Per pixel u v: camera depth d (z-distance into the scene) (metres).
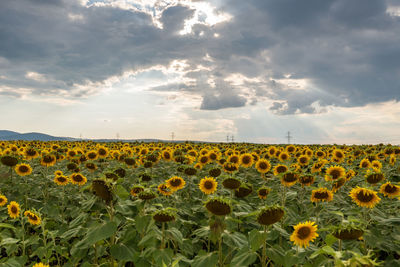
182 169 8.72
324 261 3.70
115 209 4.70
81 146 22.59
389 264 4.34
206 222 5.53
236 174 10.54
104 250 5.11
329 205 6.22
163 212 4.43
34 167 12.91
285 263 3.80
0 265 4.41
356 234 3.56
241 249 4.08
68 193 8.45
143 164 10.57
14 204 6.11
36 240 5.64
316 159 15.35
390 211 6.34
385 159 13.98
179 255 4.63
